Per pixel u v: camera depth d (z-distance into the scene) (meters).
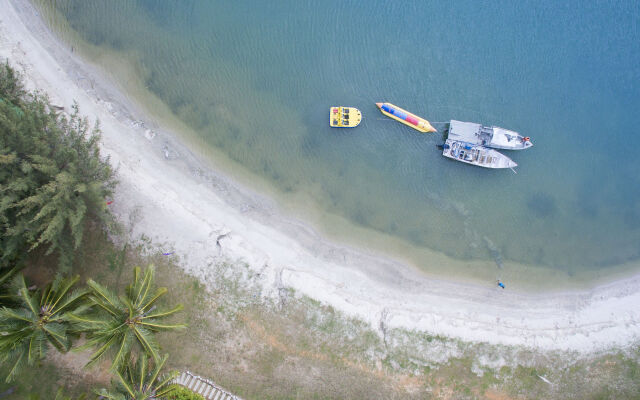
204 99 35.00
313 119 35.50
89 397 30.44
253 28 35.72
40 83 33.03
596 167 36.22
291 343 32.25
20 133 24.86
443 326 33.25
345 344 32.50
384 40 36.03
